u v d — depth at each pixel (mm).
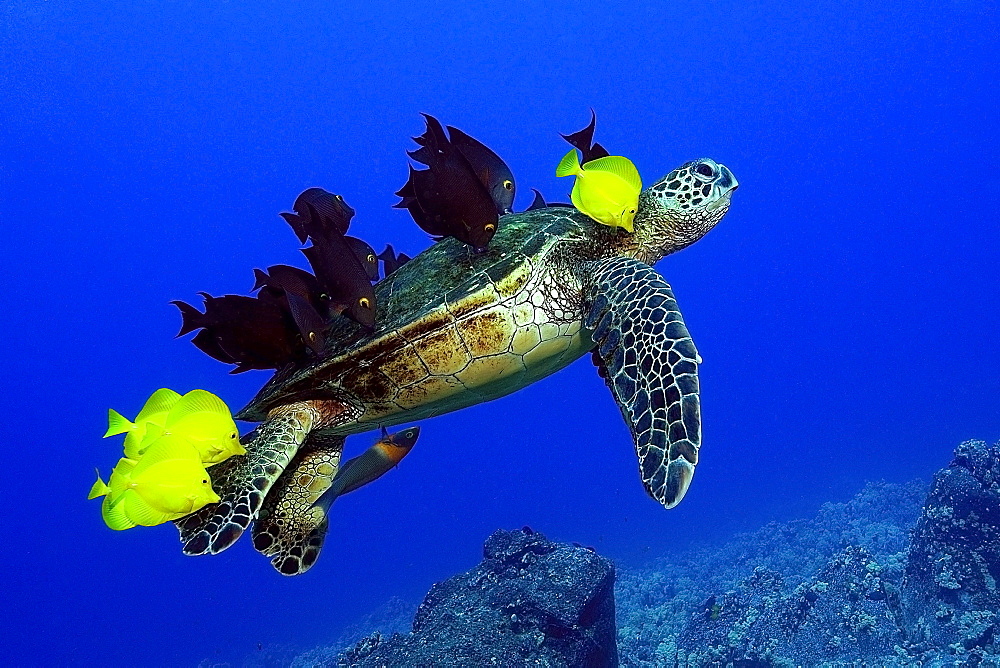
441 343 4438
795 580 19625
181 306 4680
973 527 12578
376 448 5121
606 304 4309
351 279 4469
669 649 15797
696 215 5191
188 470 3326
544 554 12703
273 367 5121
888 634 12617
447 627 11133
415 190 4332
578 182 4195
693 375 3549
